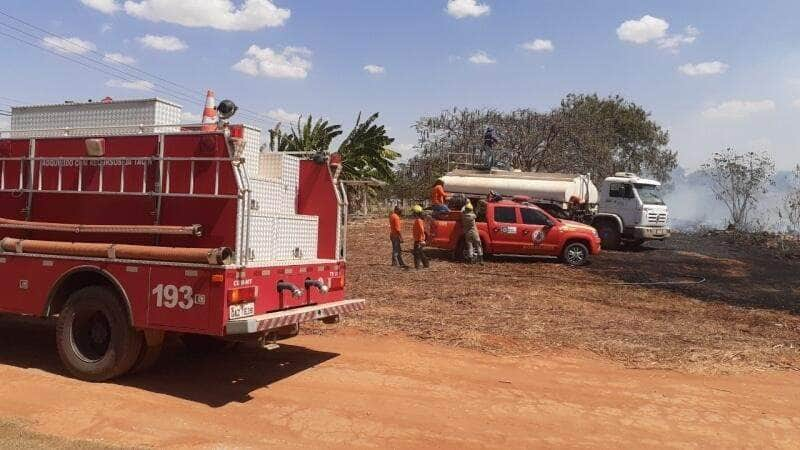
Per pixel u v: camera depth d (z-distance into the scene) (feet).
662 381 24.98
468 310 37.88
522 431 19.27
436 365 26.35
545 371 25.95
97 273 22.77
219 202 21.34
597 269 58.90
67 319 23.06
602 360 27.91
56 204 24.16
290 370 25.31
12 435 16.79
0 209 25.23
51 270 23.34
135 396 21.35
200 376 24.30
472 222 59.41
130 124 26.27
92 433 17.83
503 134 123.85
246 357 27.27
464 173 81.71
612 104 155.84
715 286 51.11
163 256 21.26
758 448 18.60
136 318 21.83
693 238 98.78
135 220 22.72
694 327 35.12
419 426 19.39
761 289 50.47
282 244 24.36
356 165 98.12
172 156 22.12
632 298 44.52
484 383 24.07
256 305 21.97
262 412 20.29
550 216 62.28
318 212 27.22
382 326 33.37
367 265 57.88
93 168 23.54
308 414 20.17
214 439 17.75
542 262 63.10
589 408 21.59
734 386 24.57
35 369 24.31
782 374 26.40
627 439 18.93
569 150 124.57
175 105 26.81
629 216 76.48
